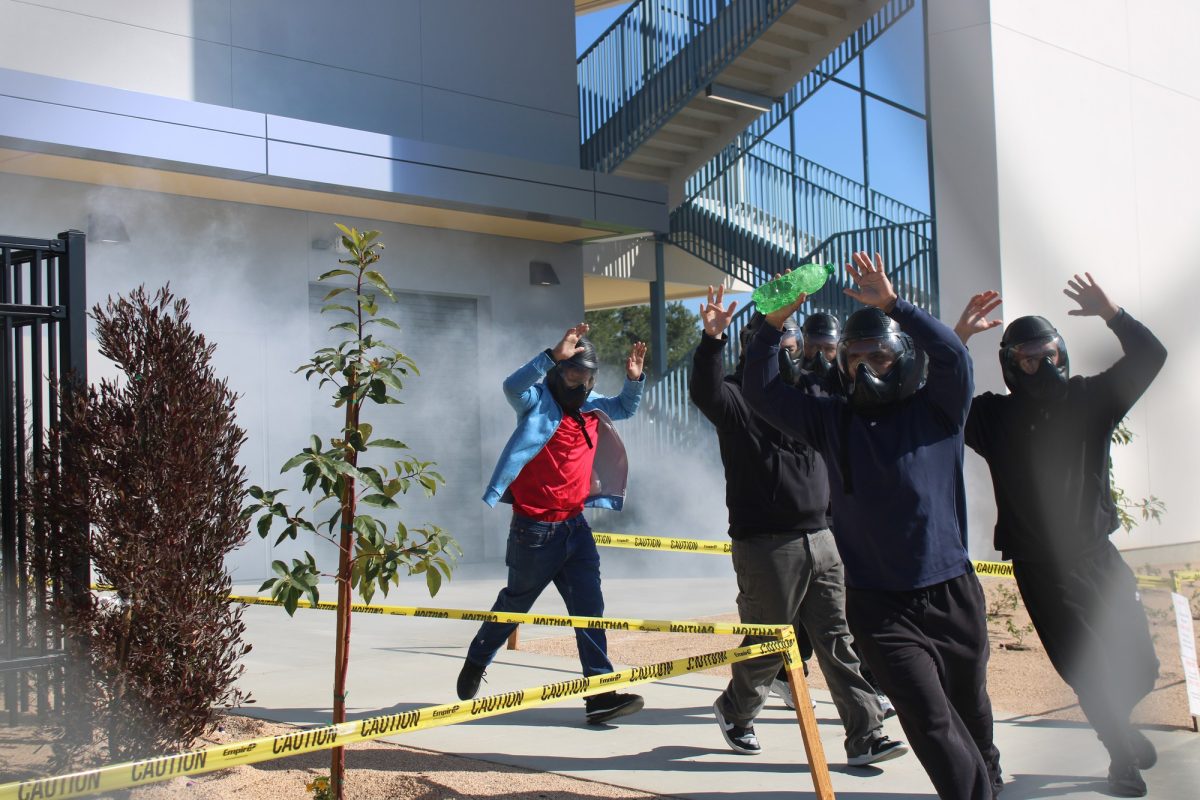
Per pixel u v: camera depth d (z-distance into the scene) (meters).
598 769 4.59
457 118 14.64
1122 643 3.44
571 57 16.09
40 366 4.32
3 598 4.46
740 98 15.02
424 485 3.80
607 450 5.79
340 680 3.73
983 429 4.06
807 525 4.53
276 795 4.17
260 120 11.20
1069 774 4.06
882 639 3.50
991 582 9.84
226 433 4.45
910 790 4.25
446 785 4.29
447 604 10.17
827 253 13.69
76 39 11.27
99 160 10.46
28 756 4.32
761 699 4.77
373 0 13.80
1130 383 3.52
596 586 5.46
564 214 13.89
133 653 4.05
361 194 12.23
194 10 12.18
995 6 6.40
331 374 3.69
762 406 3.78
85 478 4.04
